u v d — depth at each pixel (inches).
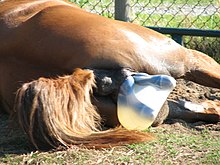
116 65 350.0
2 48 381.4
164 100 339.6
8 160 319.3
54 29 365.4
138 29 373.4
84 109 333.7
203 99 418.3
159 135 353.1
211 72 393.1
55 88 328.2
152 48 367.6
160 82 338.3
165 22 624.1
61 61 358.0
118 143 331.6
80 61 351.6
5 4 410.6
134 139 335.0
